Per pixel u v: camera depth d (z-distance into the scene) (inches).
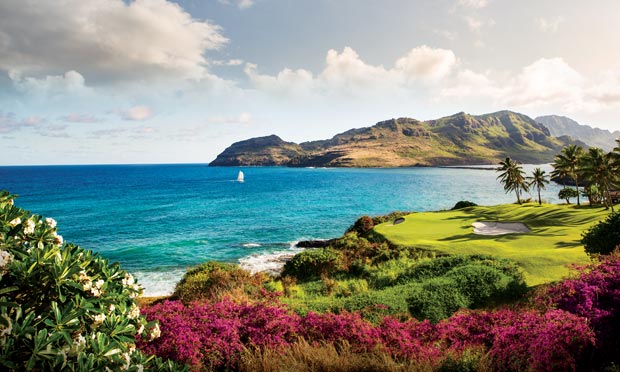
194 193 4847.4
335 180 7568.9
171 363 197.6
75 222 2549.2
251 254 1695.4
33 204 3558.1
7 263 137.9
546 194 5541.3
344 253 1227.2
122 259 1598.2
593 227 829.2
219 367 311.9
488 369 291.3
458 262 829.8
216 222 2588.6
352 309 530.3
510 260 845.8
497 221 1861.5
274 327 359.9
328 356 306.0
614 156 2500.0
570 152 3038.9
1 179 7539.4
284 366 289.9
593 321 321.4
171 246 1847.9
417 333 379.6
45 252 148.5
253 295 719.7
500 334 332.8
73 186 5866.1
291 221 2655.0
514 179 3622.0
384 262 1102.4
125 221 2600.9
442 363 299.3
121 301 180.2
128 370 160.4
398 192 5098.4
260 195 4603.8
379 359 308.8
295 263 1098.1
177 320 339.0
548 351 277.9
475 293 612.4
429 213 2320.4
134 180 7632.9
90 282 156.8
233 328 347.3
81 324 148.9
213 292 763.4
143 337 215.6
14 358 124.1
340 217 2864.2
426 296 585.3
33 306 140.9
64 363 128.0
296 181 7322.8
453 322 407.8
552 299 419.5
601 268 460.1
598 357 299.3
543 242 1299.2
